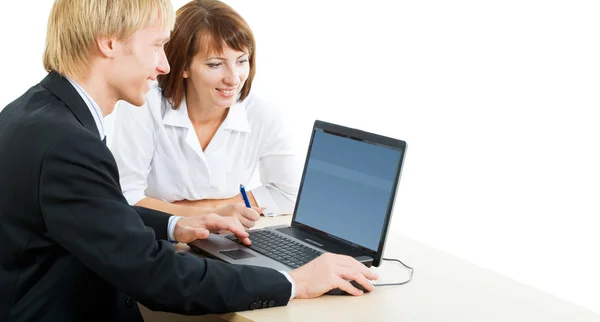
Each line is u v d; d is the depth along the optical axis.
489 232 2.91
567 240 2.68
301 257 1.76
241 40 2.04
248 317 1.48
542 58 2.64
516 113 2.75
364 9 3.24
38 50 3.44
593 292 2.62
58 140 1.36
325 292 1.60
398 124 3.17
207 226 1.81
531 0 2.64
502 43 2.75
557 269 2.71
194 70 2.08
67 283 1.44
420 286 1.71
